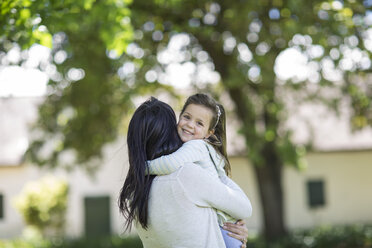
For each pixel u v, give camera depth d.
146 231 2.21
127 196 2.24
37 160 10.75
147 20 8.27
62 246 12.28
